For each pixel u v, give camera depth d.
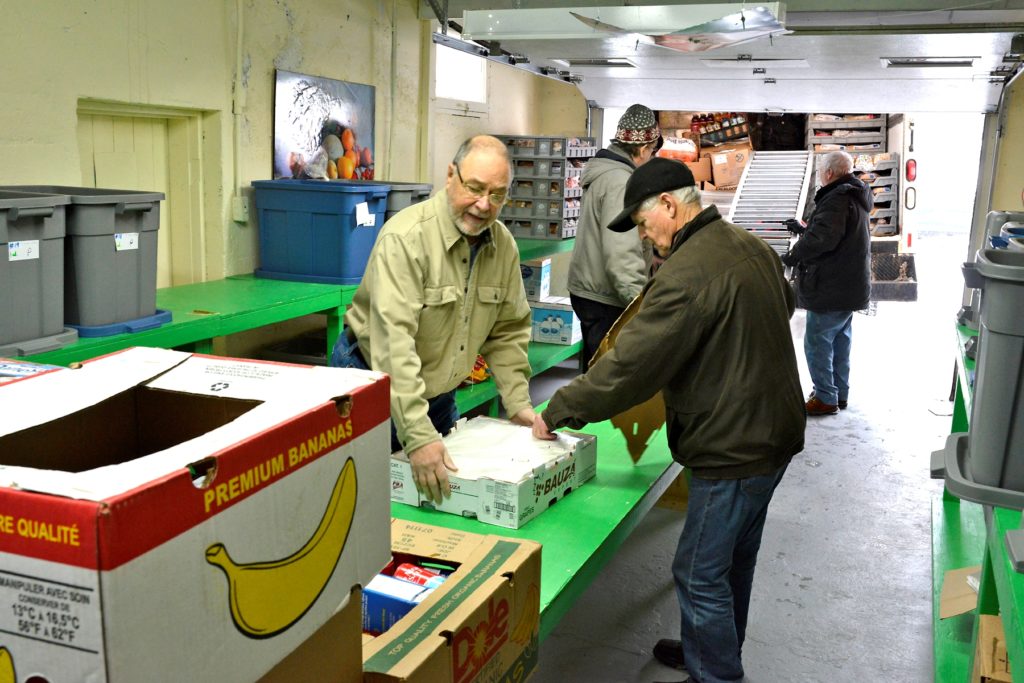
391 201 4.34
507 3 5.06
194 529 0.80
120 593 0.72
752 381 2.22
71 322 2.86
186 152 4.16
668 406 2.38
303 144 4.68
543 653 2.99
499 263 2.70
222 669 0.85
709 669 2.42
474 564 1.65
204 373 1.14
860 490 4.59
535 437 2.59
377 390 1.11
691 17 3.59
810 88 6.07
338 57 4.90
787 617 3.29
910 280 9.22
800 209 8.81
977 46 4.57
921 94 6.09
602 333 4.43
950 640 2.89
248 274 4.38
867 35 4.38
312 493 0.98
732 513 2.30
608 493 2.56
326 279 4.14
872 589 3.52
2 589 0.74
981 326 1.75
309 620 0.99
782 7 3.52
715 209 2.36
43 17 3.21
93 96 3.46
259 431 0.90
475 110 6.88
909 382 6.81
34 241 2.59
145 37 3.65
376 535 1.14
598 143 7.42
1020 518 1.62
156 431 1.21
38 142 3.25
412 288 2.42
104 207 2.80
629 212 2.40
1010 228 2.95
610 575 3.56
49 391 1.05
